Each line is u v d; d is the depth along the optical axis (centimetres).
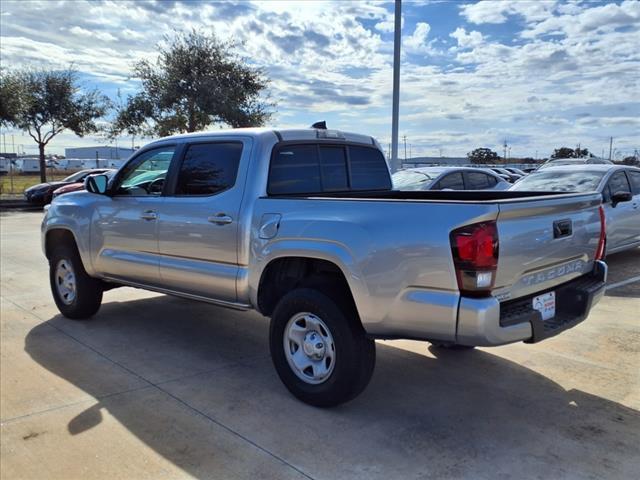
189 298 494
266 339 553
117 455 330
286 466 317
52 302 702
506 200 337
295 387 400
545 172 953
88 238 577
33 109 2844
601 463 318
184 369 468
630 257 972
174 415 381
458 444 340
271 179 446
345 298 377
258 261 422
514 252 335
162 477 308
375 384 434
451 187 1174
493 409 389
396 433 355
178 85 2684
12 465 321
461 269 320
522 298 356
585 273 422
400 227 341
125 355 503
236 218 436
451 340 331
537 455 327
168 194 503
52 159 6191
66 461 324
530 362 478
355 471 311
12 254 1089
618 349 507
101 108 3034
